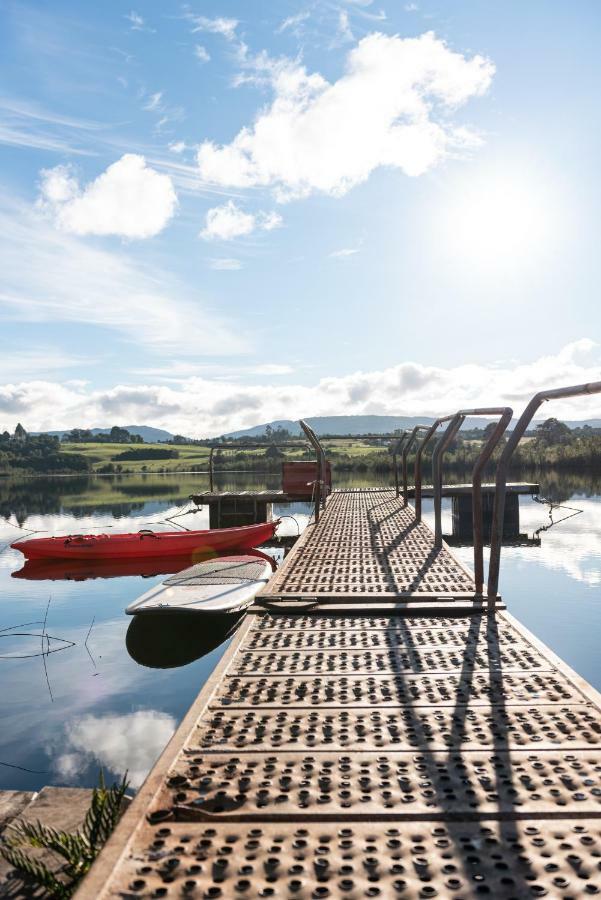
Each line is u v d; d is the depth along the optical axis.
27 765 6.42
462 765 3.51
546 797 3.15
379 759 3.61
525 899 2.39
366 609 7.20
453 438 11.07
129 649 10.60
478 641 6.04
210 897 2.42
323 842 2.81
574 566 16.61
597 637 10.19
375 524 16.14
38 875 2.91
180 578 12.53
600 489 41.72
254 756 3.67
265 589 8.18
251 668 5.32
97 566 18.88
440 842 2.79
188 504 40.59
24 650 10.59
